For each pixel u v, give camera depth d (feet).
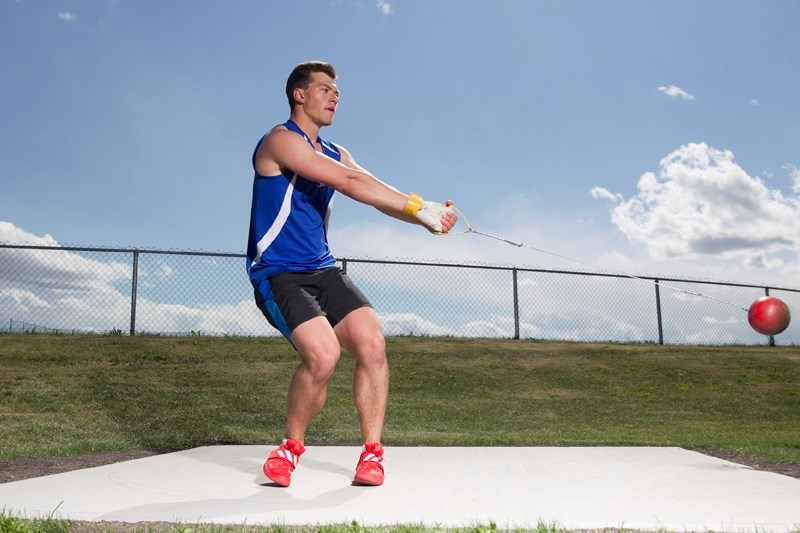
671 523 7.09
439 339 42.34
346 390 29.86
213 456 12.72
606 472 10.94
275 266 9.34
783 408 30.63
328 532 6.42
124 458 13.33
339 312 9.55
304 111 9.75
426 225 9.82
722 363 40.29
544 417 27.53
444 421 25.95
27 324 38.29
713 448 15.49
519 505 8.10
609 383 34.88
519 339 44.16
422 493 8.88
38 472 11.44
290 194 9.34
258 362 33.96
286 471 9.28
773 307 10.81
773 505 8.11
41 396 26.13
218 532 6.56
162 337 38.19
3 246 37.81
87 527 6.89
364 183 9.42
